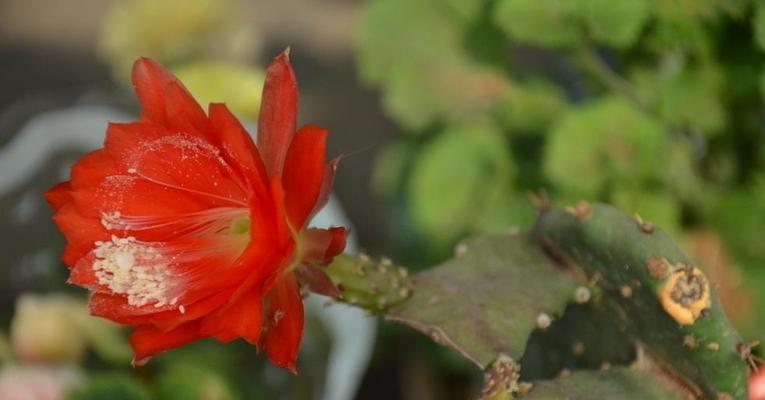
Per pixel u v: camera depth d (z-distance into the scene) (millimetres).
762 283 802
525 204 843
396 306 654
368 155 1240
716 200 816
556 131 802
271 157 627
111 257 624
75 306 820
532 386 643
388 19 842
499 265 664
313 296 859
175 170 625
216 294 618
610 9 762
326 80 1338
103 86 1347
